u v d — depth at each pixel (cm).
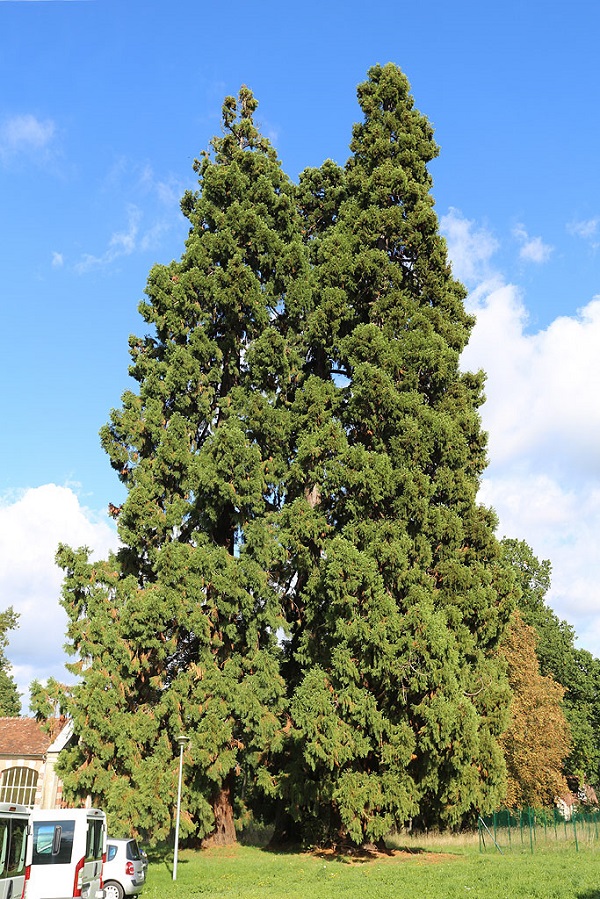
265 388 3366
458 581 2980
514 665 4575
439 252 3481
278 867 2470
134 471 3119
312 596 2955
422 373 3262
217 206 3600
